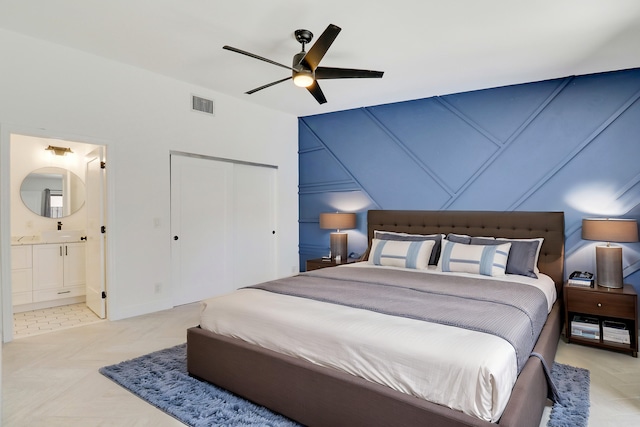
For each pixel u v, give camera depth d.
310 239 5.61
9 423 1.96
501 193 3.99
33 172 4.56
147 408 2.12
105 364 2.69
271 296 2.49
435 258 3.87
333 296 2.43
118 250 3.71
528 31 2.80
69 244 4.44
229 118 4.71
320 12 2.62
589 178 3.55
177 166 4.20
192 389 2.30
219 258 4.68
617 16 2.56
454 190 4.27
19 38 3.07
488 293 2.54
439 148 4.38
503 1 2.43
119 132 3.69
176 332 3.36
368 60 3.38
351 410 1.73
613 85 3.46
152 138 3.95
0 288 3.05
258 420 1.98
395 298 2.39
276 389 2.01
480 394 1.46
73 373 2.55
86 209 4.21
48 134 3.23
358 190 5.04
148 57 3.52
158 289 4.03
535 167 3.80
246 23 2.80
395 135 4.70
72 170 4.83
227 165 4.75
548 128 3.74
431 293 2.56
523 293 2.56
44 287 4.24
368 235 4.79
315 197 5.51
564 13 2.54
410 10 2.56
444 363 1.55
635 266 3.38
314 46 2.43
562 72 3.54
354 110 5.07
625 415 2.07
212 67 3.75
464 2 2.45
